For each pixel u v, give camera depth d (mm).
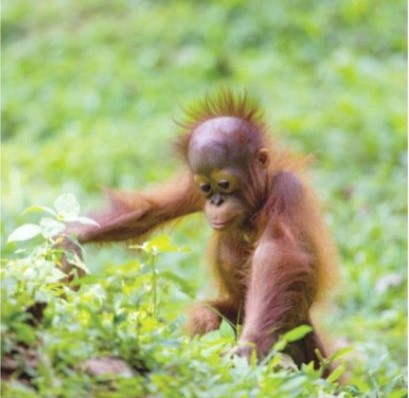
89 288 7418
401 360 12273
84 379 6262
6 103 25797
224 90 9617
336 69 25594
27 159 22078
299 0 29266
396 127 21797
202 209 9812
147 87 25797
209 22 28328
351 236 16969
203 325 9500
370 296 14805
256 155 9047
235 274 9484
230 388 6449
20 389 6062
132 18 29375
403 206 18281
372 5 29109
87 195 20031
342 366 7520
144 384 6379
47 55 28219
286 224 8828
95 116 25109
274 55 26906
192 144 9086
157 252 7457
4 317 6336
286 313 8469
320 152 21000
